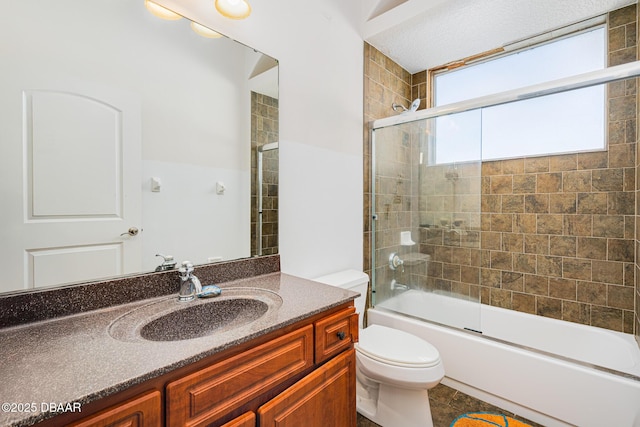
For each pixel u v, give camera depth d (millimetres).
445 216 2010
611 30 1803
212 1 1231
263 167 1438
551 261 2002
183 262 1125
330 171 1825
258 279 1292
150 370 563
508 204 2166
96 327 785
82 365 585
